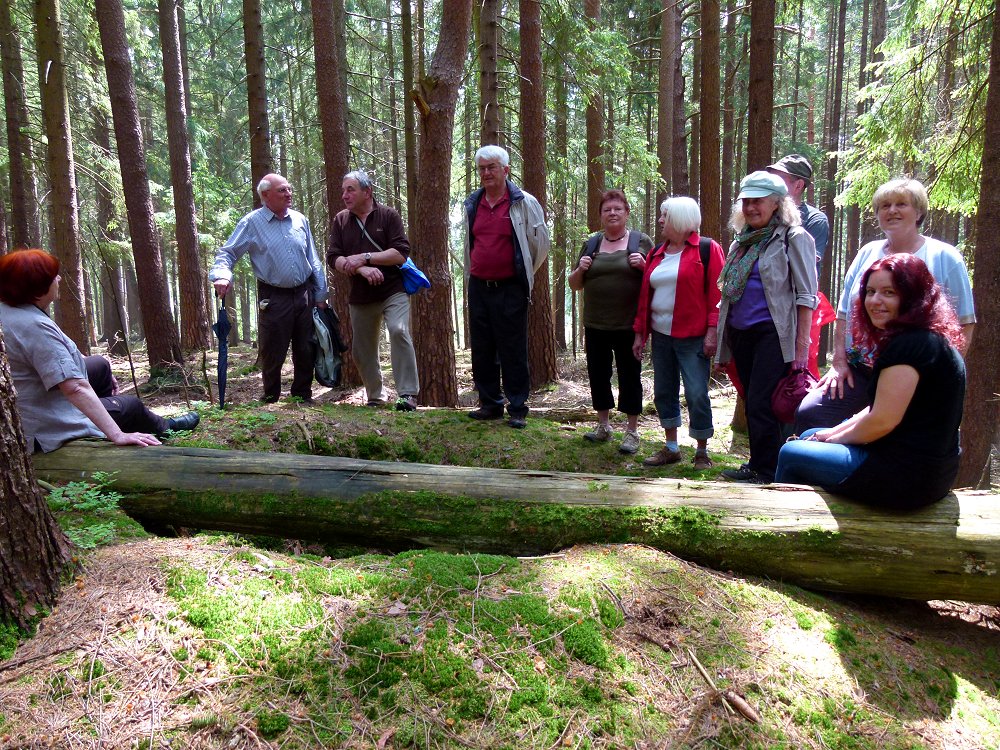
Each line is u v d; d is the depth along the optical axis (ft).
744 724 7.29
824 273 55.01
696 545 10.19
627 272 14.78
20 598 7.69
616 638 8.16
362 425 16.78
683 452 16.22
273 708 6.79
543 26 31.53
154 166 65.00
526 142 30.91
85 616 7.75
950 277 11.25
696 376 14.17
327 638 7.63
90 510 10.35
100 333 79.46
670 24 42.16
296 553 12.07
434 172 22.79
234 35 77.15
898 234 11.62
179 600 8.00
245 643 7.47
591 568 9.34
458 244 88.02
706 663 7.99
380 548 11.39
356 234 18.19
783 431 14.21
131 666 7.11
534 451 15.93
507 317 15.89
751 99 20.77
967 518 9.73
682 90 44.21
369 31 65.72
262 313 18.70
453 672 7.30
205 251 57.52
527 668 7.50
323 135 29.50
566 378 35.06
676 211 13.52
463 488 11.05
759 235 12.60
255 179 32.78
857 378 11.59
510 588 8.75
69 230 31.17
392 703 6.95
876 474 9.77
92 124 47.88
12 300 11.19
